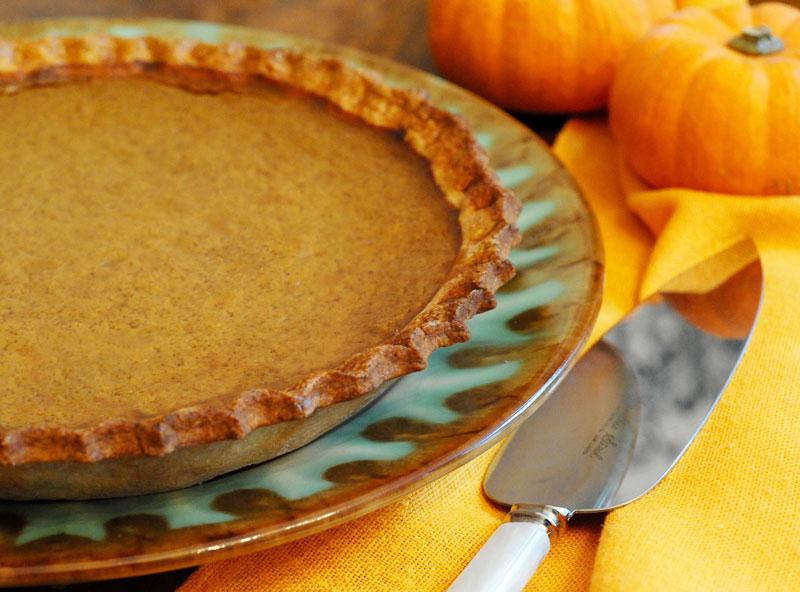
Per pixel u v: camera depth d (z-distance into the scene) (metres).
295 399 0.55
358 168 0.68
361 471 0.56
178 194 0.66
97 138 0.69
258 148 0.69
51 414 0.57
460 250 0.63
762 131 0.68
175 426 0.54
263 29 0.82
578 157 0.74
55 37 0.73
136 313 0.61
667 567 0.55
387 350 0.57
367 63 0.75
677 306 0.64
